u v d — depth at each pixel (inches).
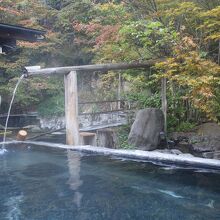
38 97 624.7
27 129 562.3
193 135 348.5
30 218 153.0
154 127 345.7
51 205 168.7
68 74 325.1
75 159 270.2
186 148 341.1
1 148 320.2
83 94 649.6
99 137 368.5
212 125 352.5
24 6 560.4
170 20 335.3
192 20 330.3
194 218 151.9
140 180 209.9
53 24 620.1
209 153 307.7
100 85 641.6
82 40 582.2
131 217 153.5
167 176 219.0
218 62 320.2
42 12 588.4
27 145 335.6
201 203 170.9
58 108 610.2
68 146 314.7
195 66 255.4
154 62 344.8
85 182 206.5
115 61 391.9
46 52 604.7
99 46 399.5
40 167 244.5
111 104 575.8
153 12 349.4
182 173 226.4
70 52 633.6
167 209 162.9
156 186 198.5
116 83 596.1
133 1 360.8
